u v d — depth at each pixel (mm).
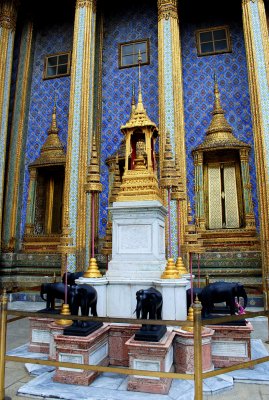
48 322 5797
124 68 15023
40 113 15633
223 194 13164
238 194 13008
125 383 4422
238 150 12875
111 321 3885
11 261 13734
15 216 14320
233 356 5191
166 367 4227
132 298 5504
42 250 13977
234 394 4176
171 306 5172
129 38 15438
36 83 16094
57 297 6055
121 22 15766
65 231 6316
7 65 14406
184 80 14359
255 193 12484
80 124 12344
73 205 11648
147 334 4336
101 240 13148
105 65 15359
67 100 15438
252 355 5543
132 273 5703
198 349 3594
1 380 4043
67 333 4637
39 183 15031
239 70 13898
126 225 6070
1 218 13422
